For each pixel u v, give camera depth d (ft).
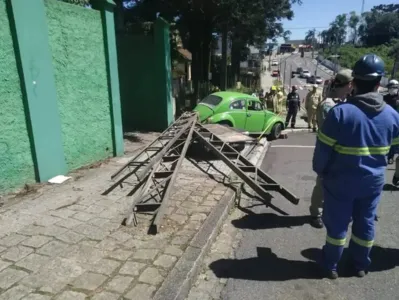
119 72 38.88
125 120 40.11
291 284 10.84
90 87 22.36
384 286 10.78
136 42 37.60
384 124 9.78
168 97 38.86
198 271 11.25
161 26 36.37
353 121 9.66
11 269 10.50
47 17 18.26
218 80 99.25
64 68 19.86
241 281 10.96
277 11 69.21
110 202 15.92
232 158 21.43
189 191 17.89
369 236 10.76
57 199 16.19
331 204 10.52
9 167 16.56
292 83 179.32
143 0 57.67
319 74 219.20
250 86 120.26
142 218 14.24
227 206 16.10
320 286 10.75
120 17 43.19
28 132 17.42
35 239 12.35
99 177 19.98
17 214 14.44
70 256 11.27
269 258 12.38
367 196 10.29
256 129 37.42
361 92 10.02
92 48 22.27
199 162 24.45
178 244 12.16
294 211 16.90
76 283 9.87
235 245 13.32
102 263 10.88
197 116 30.09
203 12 58.49
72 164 21.18
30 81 17.10
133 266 10.75
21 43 16.43
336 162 10.18
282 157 30.09
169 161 18.81
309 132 45.24
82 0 26.55
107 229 13.20
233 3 55.52
